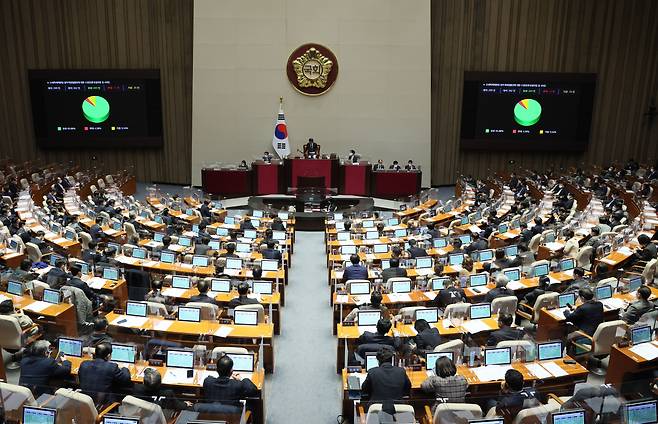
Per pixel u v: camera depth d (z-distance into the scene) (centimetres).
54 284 1109
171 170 2928
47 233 1611
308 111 2798
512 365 833
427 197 2370
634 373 865
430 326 946
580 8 2775
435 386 730
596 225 1692
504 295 1080
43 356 781
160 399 699
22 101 2789
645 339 909
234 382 738
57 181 2338
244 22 2716
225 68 2755
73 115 2786
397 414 654
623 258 1401
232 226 1825
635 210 2047
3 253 1363
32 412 651
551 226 1725
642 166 2819
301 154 2834
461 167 2947
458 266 1352
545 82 2797
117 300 1140
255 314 977
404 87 2783
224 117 2800
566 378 806
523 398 695
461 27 2788
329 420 866
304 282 1548
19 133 2816
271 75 2762
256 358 837
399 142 2836
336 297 1141
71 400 654
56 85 2748
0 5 2698
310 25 2722
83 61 2775
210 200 2309
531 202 2183
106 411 678
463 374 802
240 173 2544
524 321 1170
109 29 2756
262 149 2831
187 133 2880
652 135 2900
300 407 902
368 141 2833
